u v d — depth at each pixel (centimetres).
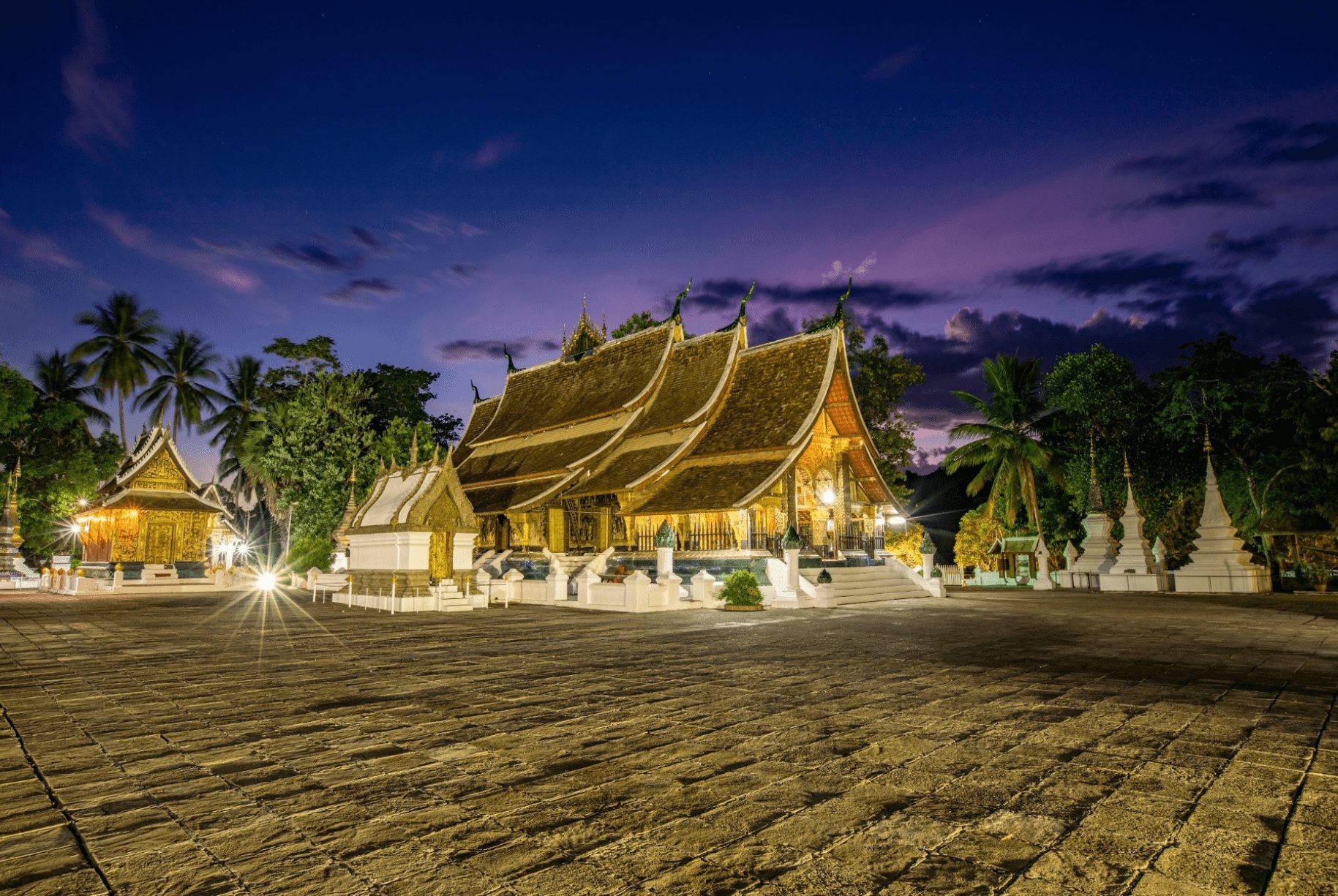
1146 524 3781
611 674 953
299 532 3966
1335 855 382
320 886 344
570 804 457
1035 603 2391
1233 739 618
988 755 567
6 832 411
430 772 525
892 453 4403
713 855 379
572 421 3400
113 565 3288
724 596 2097
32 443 4497
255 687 860
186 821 428
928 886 345
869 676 935
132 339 5219
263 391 5175
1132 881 352
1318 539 3209
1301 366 3231
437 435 5597
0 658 1111
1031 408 4466
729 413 2867
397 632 1485
